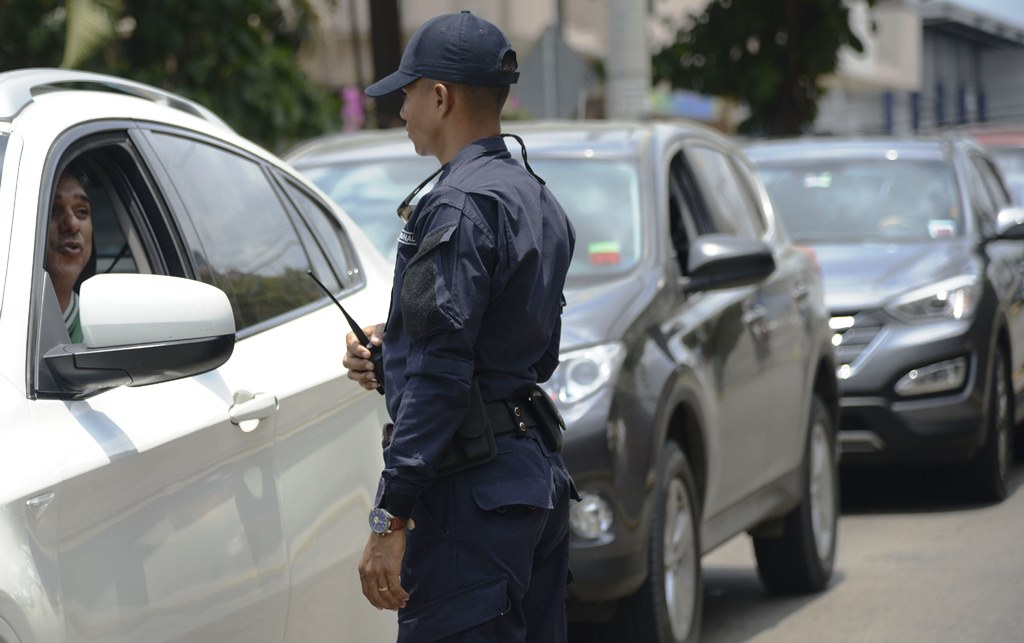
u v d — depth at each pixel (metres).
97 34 20.56
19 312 5.85
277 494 6.91
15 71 7.16
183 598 6.10
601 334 10.77
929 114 98.88
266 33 24.84
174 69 23.53
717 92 37.31
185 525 6.18
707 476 11.67
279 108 23.59
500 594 6.73
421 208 6.75
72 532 5.54
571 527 10.17
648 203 12.38
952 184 20.56
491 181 6.80
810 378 14.24
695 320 11.82
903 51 85.50
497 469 6.78
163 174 7.43
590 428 10.25
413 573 6.80
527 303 6.79
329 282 8.63
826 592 14.27
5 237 6.06
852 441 18.00
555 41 23.44
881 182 20.77
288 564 6.91
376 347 7.14
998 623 12.75
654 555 10.54
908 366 17.84
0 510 5.23
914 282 18.31
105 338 5.77
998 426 18.55
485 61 7.00
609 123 13.85
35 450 5.50
